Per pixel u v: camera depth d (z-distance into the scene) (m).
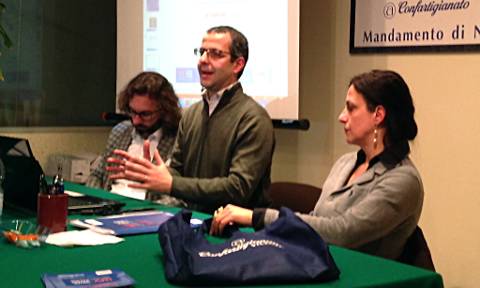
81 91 4.32
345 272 1.58
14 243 1.80
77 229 2.02
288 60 3.43
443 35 2.98
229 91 2.89
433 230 3.07
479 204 2.88
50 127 4.20
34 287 1.38
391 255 2.07
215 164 2.89
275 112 3.50
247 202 2.78
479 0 2.85
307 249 1.54
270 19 3.49
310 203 2.80
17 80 4.07
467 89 2.91
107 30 4.41
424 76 3.07
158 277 1.49
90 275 1.45
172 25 3.92
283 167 3.72
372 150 2.15
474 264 2.90
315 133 3.55
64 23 4.23
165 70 3.96
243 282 1.44
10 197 2.31
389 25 3.19
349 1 3.36
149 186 2.56
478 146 2.87
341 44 3.41
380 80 2.12
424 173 3.09
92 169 3.50
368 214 2.00
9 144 2.26
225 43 2.86
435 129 3.04
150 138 3.16
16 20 4.05
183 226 1.59
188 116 3.03
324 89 3.50
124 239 1.88
